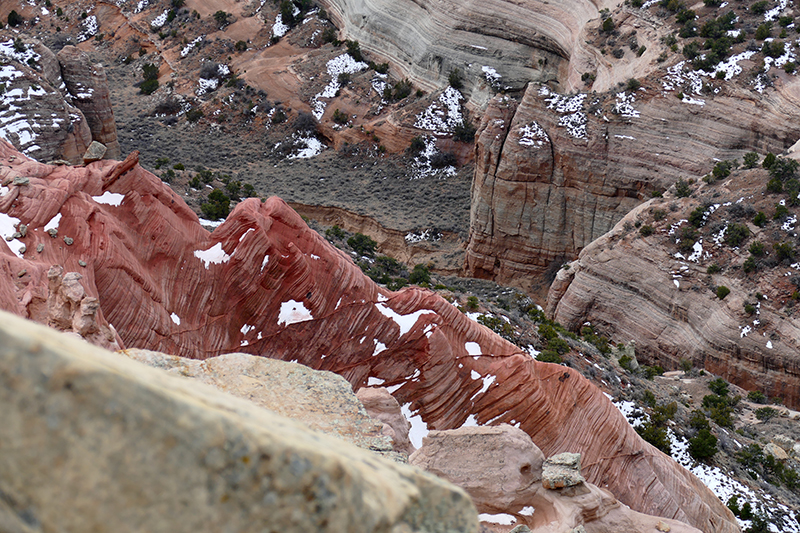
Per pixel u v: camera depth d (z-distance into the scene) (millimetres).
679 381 57031
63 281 15680
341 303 26781
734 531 30141
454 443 16641
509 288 76438
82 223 23094
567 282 72750
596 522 16953
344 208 88312
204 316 25250
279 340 26031
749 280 61062
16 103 65000
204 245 25875
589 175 77875
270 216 27078
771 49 76312
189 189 68188
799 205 64438
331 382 11438
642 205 72312
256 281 25969
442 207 90875
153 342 23641
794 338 57250
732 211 65812
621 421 28828
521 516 16375
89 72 73750
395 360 27062
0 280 18172
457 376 27406
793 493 40375
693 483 30578
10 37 71875
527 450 16797
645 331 65750
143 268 24375
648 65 81000
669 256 65625
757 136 72625
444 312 27750
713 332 60781
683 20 85125
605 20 92000
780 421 51250
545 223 80625
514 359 27828
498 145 80875
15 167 24500
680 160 75000
